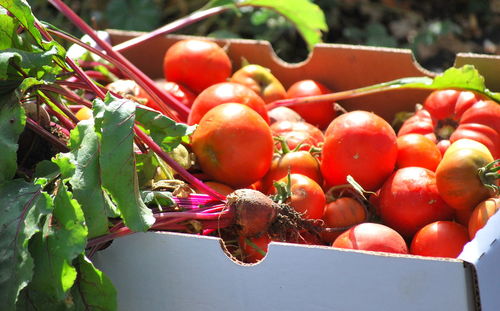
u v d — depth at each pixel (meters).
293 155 0.92
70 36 0.92
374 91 1.02
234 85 0.95
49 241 0.74
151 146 0.83
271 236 0.84
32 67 0.80
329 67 1.11
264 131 0.89
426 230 0.85
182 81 1.07
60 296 0.73
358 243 0.82
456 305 0.72
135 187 0.77
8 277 0.73
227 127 0.88
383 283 0.73
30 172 0.83
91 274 0.75
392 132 0.90
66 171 0.77
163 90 1.02
